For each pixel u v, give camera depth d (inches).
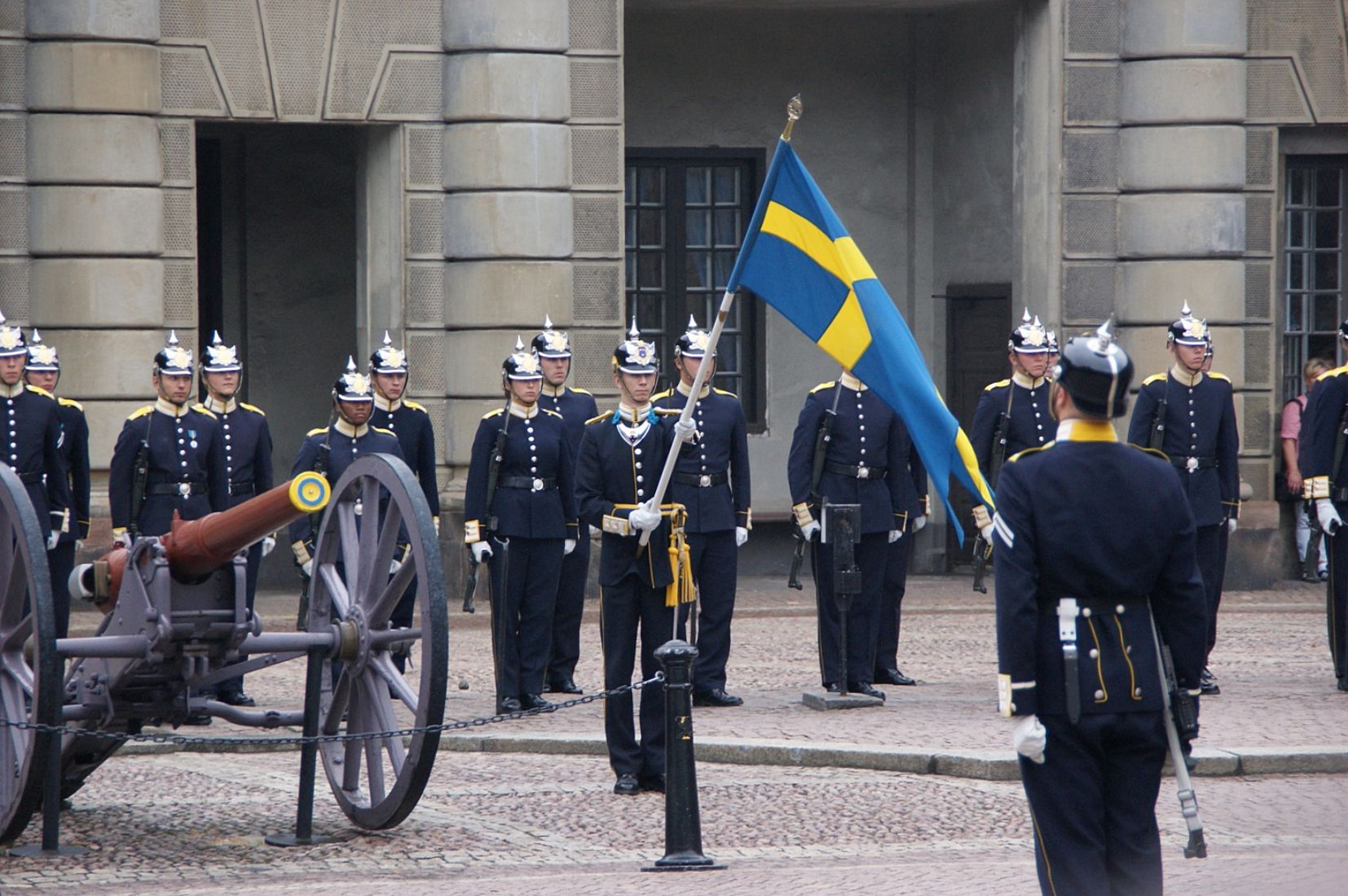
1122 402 633.6
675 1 1934.1
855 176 2080.5
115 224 1675.7
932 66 2080.5
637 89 2046.0
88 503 1317.7
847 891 759.1
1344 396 1263.5
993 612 1749.5
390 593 865.5
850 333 942.4
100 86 1667.1
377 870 811.4
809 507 1280.8
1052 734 621.9
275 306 1982.0
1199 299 1847.9
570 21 1790.1
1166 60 1846.7
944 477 932.0
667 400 1216.2
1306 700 1218.6
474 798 968.9
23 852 845.2
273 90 1733.5
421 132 1774.1
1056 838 620.4
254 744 888.3
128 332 1681.8
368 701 884.0
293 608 1718.8
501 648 1222.3
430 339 1786.4
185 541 830.5
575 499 1264.8
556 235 1774.1
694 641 1208.2
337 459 1254.9
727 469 1216.2
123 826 904.3
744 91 2064.5
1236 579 1859.0
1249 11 1870.1
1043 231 1868.8
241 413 1315.2
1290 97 1877.5
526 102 1760.6
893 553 1323.8
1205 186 1846.7
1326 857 823.7
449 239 1781.5
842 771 1036.5
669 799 820.0
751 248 956.6
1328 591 1269.7
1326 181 1959.9
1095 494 623.2
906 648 1520.7
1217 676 1330.0
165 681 855.7
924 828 893.2
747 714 1190.9
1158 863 631.8
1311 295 1963.6
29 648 874.8
